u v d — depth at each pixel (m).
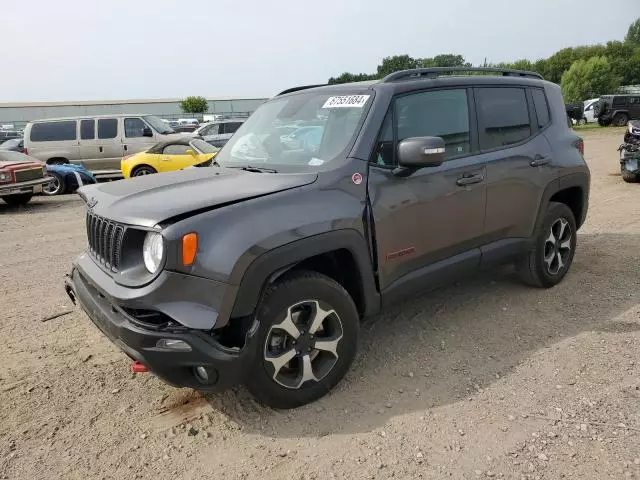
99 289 2.91
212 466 2.67
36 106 67.00
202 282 2.61
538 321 4.20
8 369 3.70
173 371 2.69
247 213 2.76
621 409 2.99
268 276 2.80
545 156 4.50
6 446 2.86
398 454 2.69
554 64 73.19
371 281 3.32
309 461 2.67
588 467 2.54
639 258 5.66
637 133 10.60
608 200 9.16
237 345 2.82
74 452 2.80
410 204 3.47
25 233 8.46
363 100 3.52
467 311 4.43
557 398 3.13
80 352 3.95
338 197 3.12
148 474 2.63
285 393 3.03
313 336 3.09
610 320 4.15
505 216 4.21
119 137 15.74
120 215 2.84
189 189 3.07
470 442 2.77
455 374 3.46
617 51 70.88
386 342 3.94
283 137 3.76
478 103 4.07
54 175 13.09
